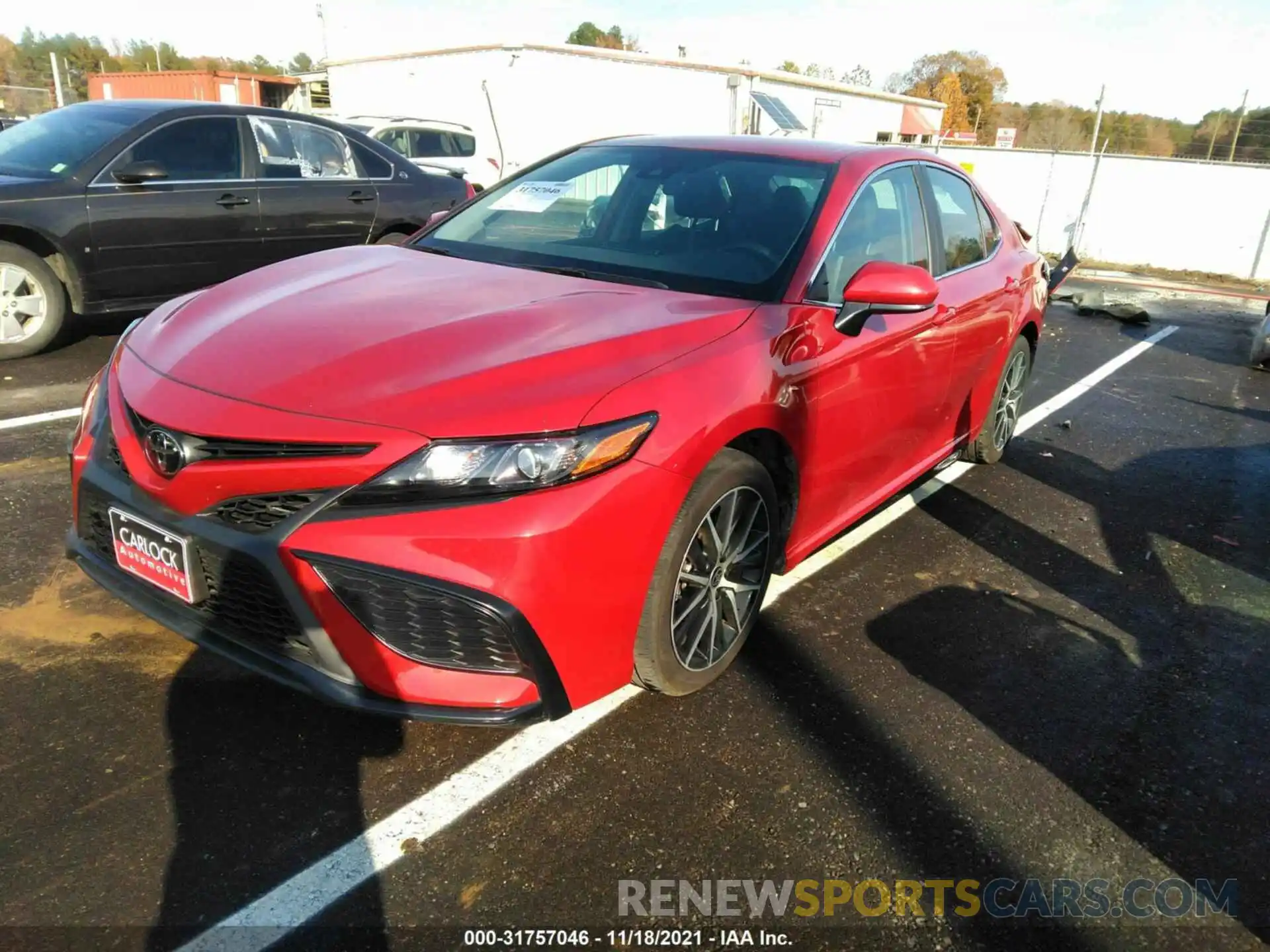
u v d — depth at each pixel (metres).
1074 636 3.16
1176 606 3.44
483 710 2.05
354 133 6.80
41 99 32.31
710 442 2.26
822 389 2.72
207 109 5.96
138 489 2.21
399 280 2.76
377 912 1.88
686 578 2.40
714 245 2.98
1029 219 17.42
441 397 2.02
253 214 6.10
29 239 5.39
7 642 2.66
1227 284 15.15
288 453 1.99
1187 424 5.94
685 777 2.31
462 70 21.11
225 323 2.45
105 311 5.65
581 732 2.46
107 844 1.98
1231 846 2.22
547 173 3.58
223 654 2.14
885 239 3.30
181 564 2.12
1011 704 2.73
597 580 2.07
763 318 2.61
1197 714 2.75
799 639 2.99
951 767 2.42
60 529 3.36
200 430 2.05
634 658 2.35
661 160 3.42
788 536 2.85
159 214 5.67
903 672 2.85
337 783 2.22
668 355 2.31
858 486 3.24
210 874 1.93
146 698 2.46
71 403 4.79
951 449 4.17
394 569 1.92
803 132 23.09
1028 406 6.13
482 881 1.97
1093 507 4.38
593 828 2.13
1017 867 2.11
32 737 2.28
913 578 3.49
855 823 2.20
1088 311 10.03
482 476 1.94
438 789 2.22
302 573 1.96
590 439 2.03
